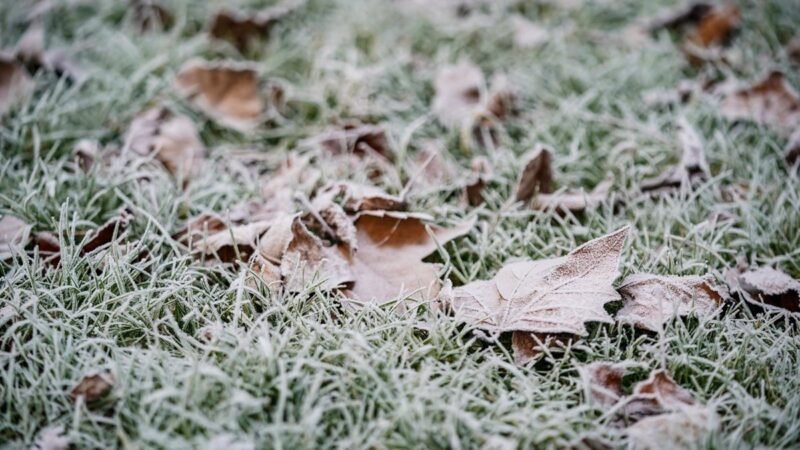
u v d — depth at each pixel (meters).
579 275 0.95
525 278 0.96
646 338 0.94
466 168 1.13
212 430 0.86
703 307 0.96
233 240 0.98
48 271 0.96
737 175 1.11
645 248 1.00
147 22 1.30
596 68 1.25
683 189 1.06
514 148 1.15
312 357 0.92
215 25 1.27
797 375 0.92
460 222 1.05
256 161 1.14
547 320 0.93
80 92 1.18
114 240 0.97
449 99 1.19
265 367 0.89
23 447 0.87
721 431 0.89
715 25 1.29
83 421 0.88
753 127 1.16
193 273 0.98
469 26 1.30
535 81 1.22
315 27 1.30
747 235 1.02
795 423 0.89
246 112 1.18
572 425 0.89
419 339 0.94
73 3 1.30
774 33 1.28
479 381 0.91
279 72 1.24
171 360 0.91
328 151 1.13
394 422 0.87
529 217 1.06
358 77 1.20
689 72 1.25
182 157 1.12
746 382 0.92
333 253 1.00
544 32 1.30
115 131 1.15
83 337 0.92
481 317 0.95
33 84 1.16
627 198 1.07
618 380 0.91
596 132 1.16
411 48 1.29
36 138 1.09
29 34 1.21
